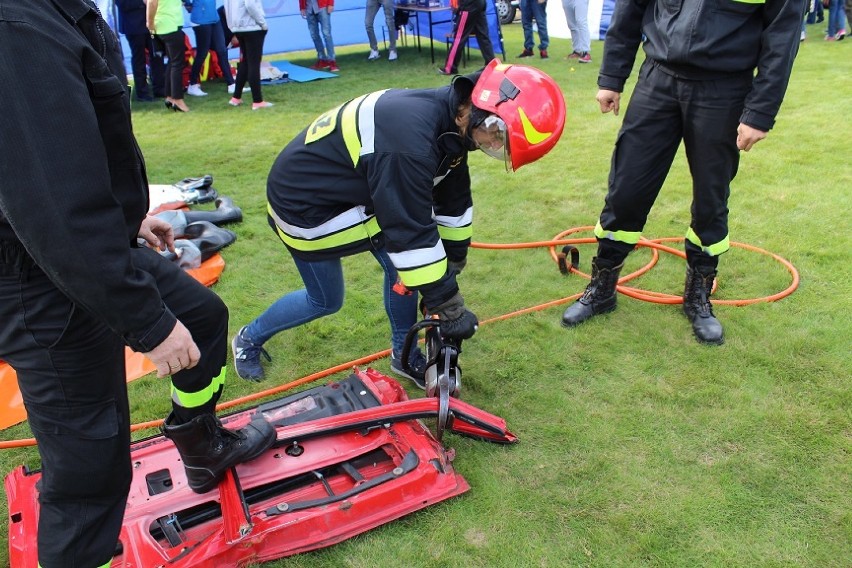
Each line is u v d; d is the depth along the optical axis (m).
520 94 2.28
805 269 4.21
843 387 3.12
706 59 3.01
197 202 5.54
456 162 2.54
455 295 2.54
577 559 2.32
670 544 2.37
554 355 3.47
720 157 3.25
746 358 3.37
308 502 2.38
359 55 13.45
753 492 2.58
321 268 2.89
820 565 2.28
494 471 2.72
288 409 2.88
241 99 9.61
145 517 2.32
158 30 8.59
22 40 1.34
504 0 16.41
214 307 2.15
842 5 11.67
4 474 2.76
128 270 1.53
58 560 1.82
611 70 3.51
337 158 2.55
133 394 3.28
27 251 1.51
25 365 1.68
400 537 2.40
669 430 2.92
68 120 1.40
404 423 2.75
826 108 7.64
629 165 3.42
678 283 4.18
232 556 2.23
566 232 4.86
